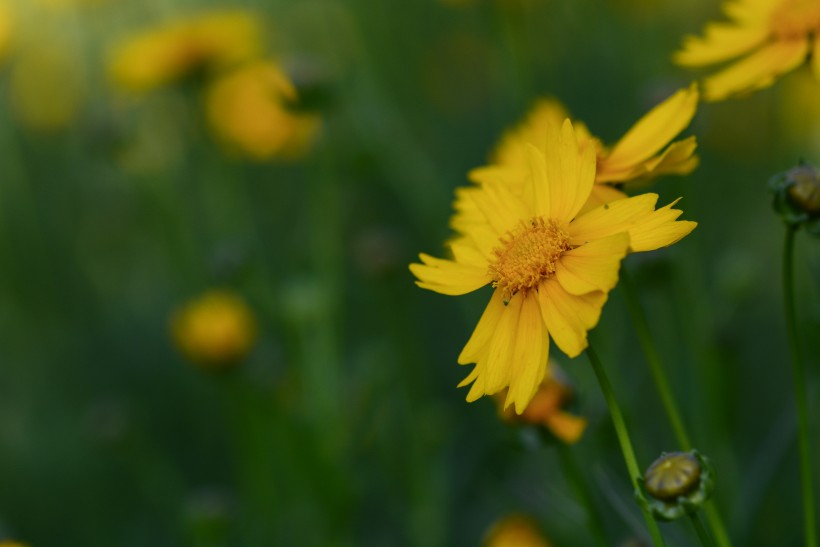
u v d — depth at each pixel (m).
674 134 0.46
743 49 0.51
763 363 0.84
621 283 0.45
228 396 0.81
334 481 0.73
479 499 0.81
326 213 0.90
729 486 0.61
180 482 0.89
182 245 0.99
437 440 0.75
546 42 1.08
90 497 0.95
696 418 0.64
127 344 1.06
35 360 1.08
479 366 0.45
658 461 0.43
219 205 1.03
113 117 0.96
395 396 0.83
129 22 1.24
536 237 0.44
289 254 1.06
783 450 0.58
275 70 0.81
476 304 0.83
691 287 0.66
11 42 1.19
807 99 0.79
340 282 0.87
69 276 1.16
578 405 0.51
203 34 0.90
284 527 0.79
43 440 1.00
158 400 1.01
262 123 0.88
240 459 0.84
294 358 0.77
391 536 0.84
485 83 1.21
